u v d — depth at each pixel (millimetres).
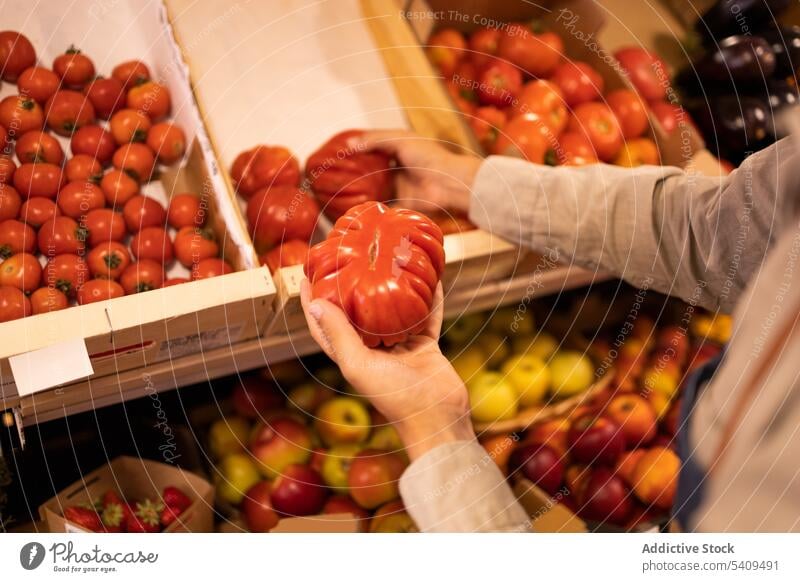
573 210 974
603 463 1057
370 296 799
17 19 1140
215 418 1069
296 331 1034
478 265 1036
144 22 1184
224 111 1146
